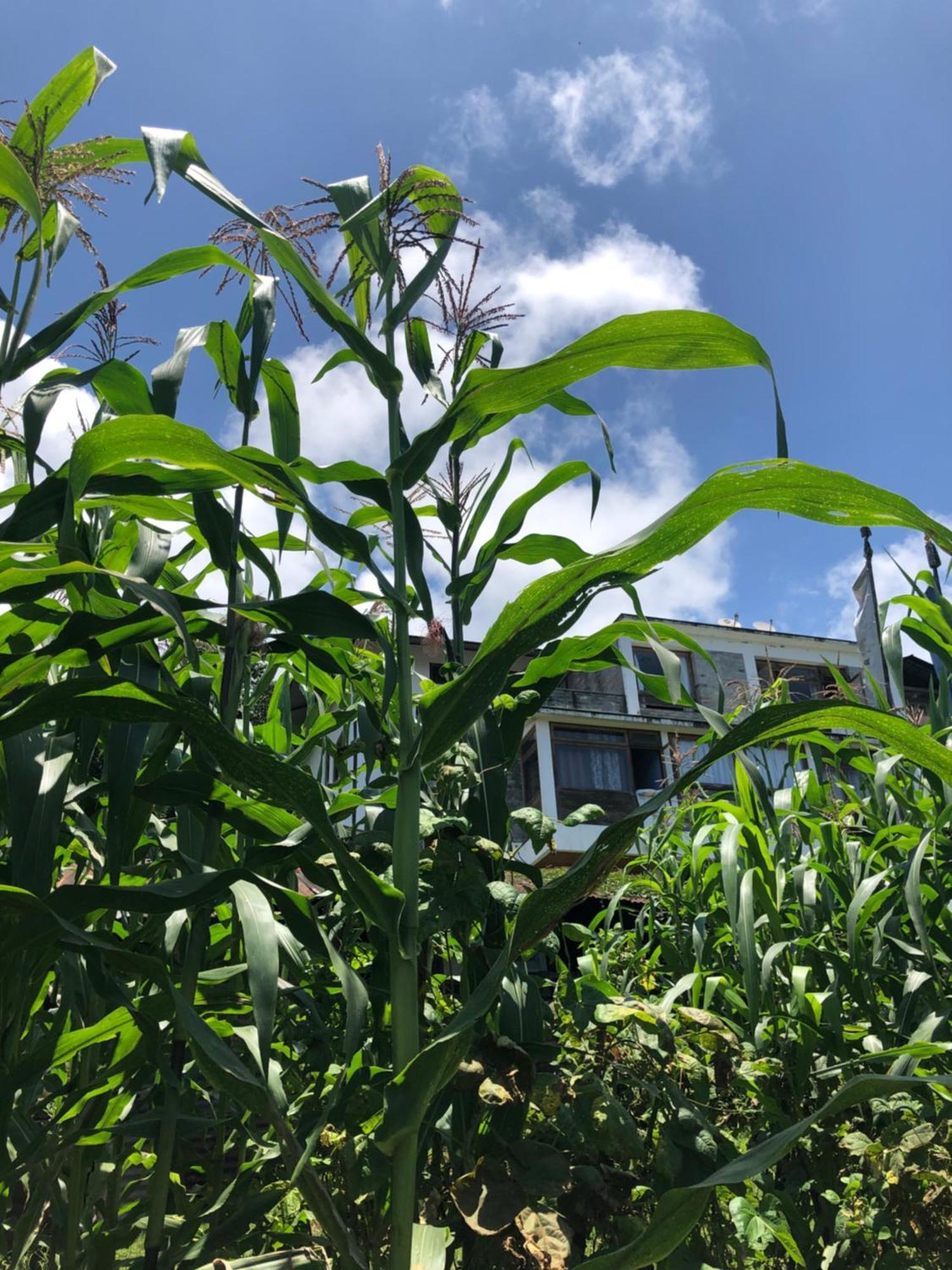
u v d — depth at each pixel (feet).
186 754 6.75
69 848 6.55
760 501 4.71
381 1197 5.41
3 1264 4.92
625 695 63.62
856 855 8.02
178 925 5.48
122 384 6.03
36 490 5.10
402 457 5.62
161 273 5.99
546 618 4.92
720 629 66.03
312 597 5.05
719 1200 6.09
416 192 6.50
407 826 4.99
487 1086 4.80
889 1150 5.79
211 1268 4.56
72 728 5.42
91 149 6.45
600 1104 5.43
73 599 5.38
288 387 6.77
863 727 4.55
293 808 4.64
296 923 4.67
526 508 6.81
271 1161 6.00
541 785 57.62
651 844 10.57
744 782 8.79
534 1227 4.61
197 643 7.29
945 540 4.40
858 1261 6.23
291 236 6.16
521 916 4.46
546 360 5.17
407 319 6.48
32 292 5.80
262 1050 4.00
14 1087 4.41
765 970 7.19
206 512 5.81
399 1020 4.63
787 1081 6.94
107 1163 5.90
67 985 5.40
